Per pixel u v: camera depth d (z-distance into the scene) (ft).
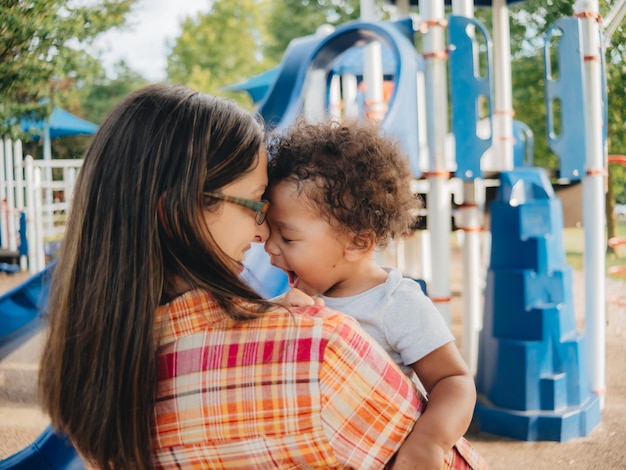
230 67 79.87
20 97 11.62
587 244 11.13
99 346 3.23
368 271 4.75
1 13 9.25
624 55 11.94
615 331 16.33
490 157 21.44
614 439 10.21
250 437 3.18
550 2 14.28
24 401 12.70
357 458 3.27
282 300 3.93
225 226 3.52
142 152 3.34
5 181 35.65
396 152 4.99
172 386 3.26
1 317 9.87
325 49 14.34
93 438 3.25
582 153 10.91
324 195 4.44
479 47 22.40
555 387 10.37
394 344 4.44
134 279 3.24
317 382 3.16
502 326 10.83
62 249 3.53
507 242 10.94
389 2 16.34
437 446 3.55
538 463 9.39
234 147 3.47
